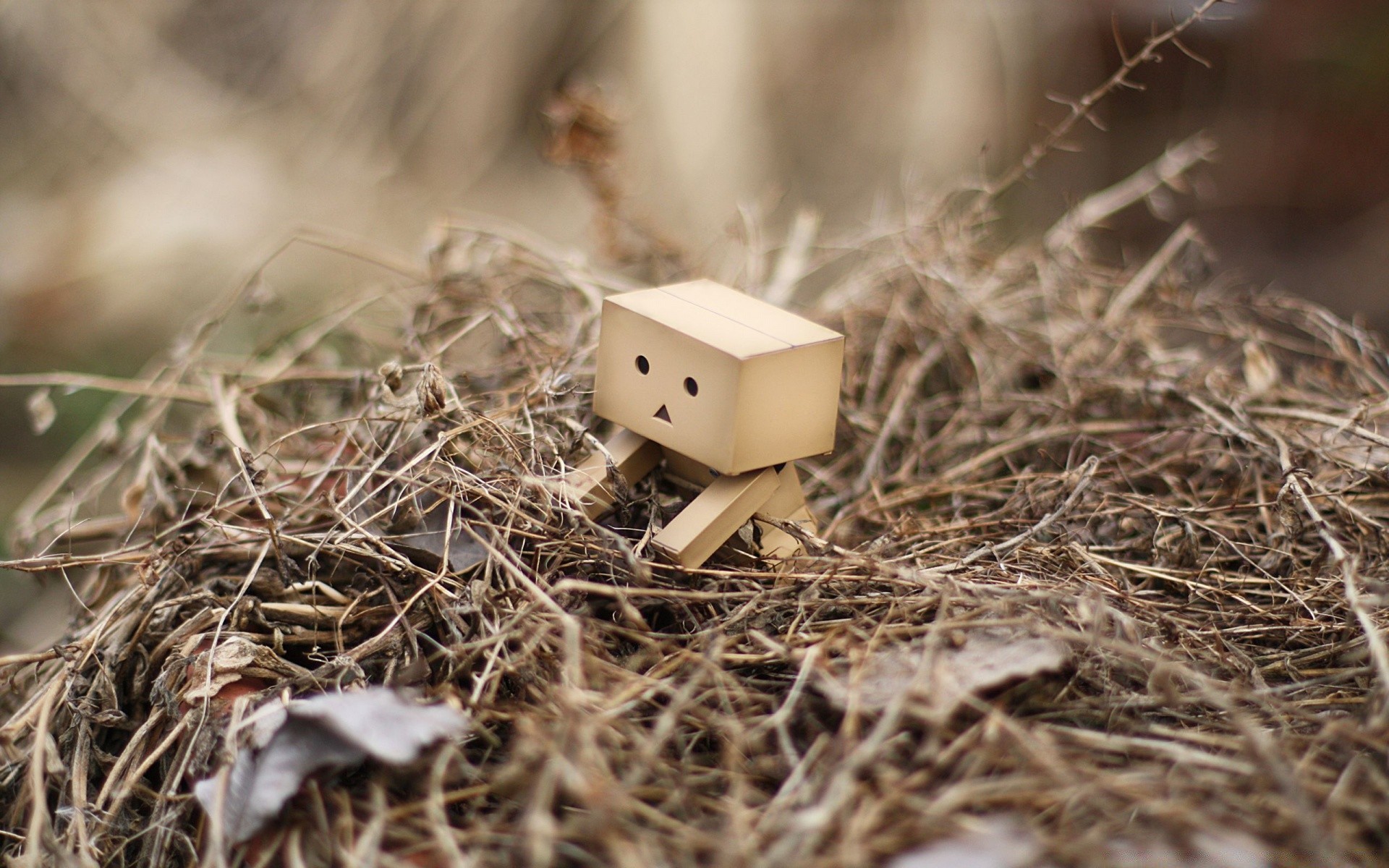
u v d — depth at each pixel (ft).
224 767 1.84
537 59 4.17
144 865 1.90
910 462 2.19
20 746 2.02
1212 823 1.77
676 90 3.96
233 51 4.50
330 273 4.03
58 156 4.42
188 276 4.18
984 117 4.18
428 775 1.84
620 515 2.01
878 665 1.86
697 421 1.96
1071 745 1.83
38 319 4.14
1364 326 2.48
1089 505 2.07
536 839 1.74
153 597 2.01
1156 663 1.84
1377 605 1.94
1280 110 5.05
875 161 4.07
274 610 1.98
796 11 3.94
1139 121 4.90
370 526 2.02
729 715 1.84
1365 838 1.81
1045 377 2.32
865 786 1.79
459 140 4.29
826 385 1.97
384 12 4.25
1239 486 2.14
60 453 3.88
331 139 4.36
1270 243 5.22
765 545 2.00
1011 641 1.87
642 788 1.81
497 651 1.89
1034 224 4.09
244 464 2.02
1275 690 1.88
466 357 2.28
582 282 2.30
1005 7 4.16
